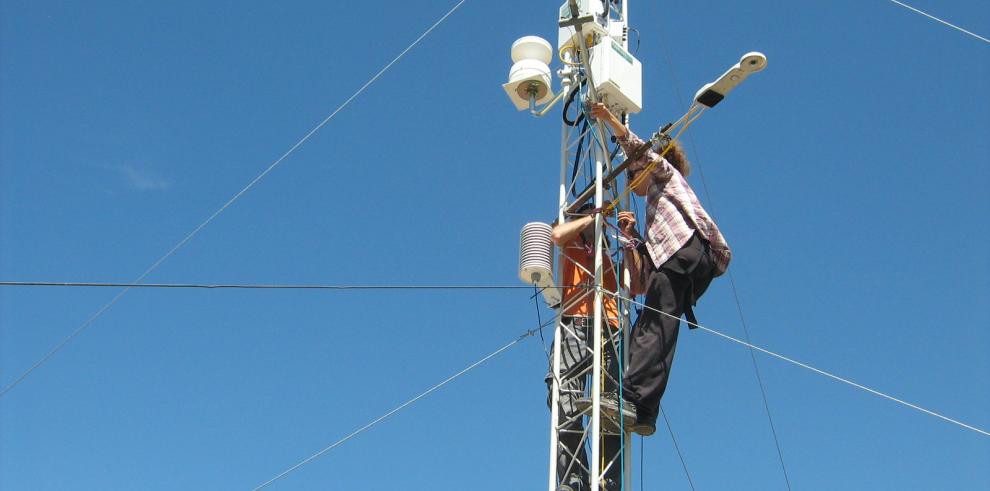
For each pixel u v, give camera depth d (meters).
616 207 14.38
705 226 13.34
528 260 13.82
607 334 13.82
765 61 12.59
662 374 13.03
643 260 13.76
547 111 15.16
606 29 15.18
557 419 13.34
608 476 13.42
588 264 14.28
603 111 13.39
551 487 13.00
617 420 13.09
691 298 13.34
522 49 15.22
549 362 14.03
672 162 13.86
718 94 12.96
